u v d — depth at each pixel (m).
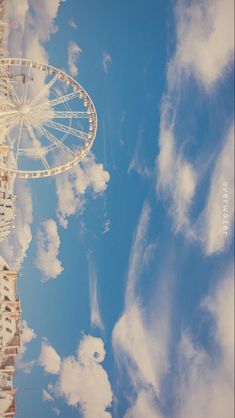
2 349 35.78
